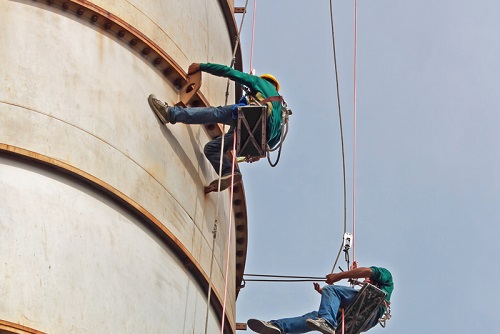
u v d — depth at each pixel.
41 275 26.64
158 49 31.81
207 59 34.66
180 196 31.14
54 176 28.08
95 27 30.75
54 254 27.06
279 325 32.88
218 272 32.62
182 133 32.19
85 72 29.86
